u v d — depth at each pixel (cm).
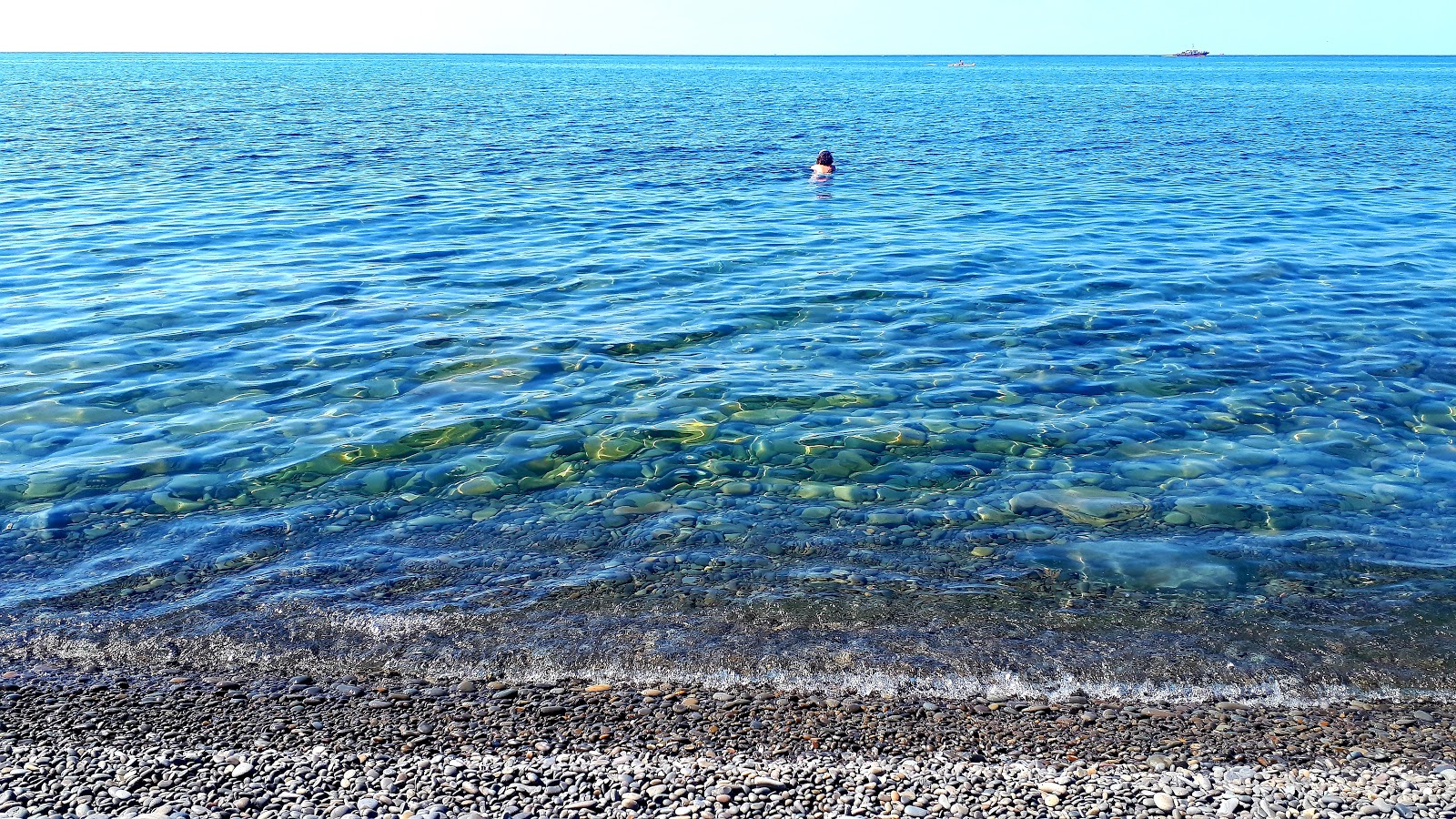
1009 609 722
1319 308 1512
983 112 6097
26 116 4988
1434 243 1998
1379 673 645
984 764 555
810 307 1555
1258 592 743
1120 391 1166
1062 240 2058
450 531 840
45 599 727
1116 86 10600
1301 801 524
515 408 1116
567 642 680
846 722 595
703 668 651
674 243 2047
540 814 511
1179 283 1678
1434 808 518
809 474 952
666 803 521
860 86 10531
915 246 2009
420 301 1576
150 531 832
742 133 4572
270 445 1007
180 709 602
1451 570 770
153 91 7944
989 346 1345
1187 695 623
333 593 741
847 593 744
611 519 864
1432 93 8712
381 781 536
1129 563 783
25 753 557
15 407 1098
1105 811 517
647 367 1264
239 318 1465
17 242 1969
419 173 3069
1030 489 916
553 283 1708
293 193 2638
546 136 4319
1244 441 1019
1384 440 1020
